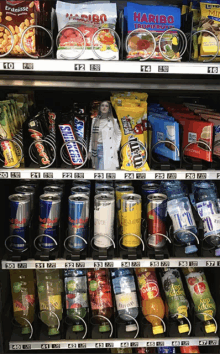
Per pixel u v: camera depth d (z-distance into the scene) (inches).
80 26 55.9
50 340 65.2
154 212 63.0
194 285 69.4
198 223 68.0
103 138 60.3
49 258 61.8
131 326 67.6
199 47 58.1
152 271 71.2
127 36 55.1
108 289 70.3
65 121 59.9
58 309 68.5
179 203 65.9
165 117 62.3
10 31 52.4
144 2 69.6
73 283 69.6
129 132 61.0
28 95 74.4
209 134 58.4
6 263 61.8
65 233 68.4
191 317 67.4
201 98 81.9
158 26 57.0
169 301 68.2
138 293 69.8
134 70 54.0
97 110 68.0
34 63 53.2
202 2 58.5
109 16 56.9
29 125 59.3
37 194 69.1
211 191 70.0
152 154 65.9
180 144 63.6
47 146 59.9
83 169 60.2
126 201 61.9
